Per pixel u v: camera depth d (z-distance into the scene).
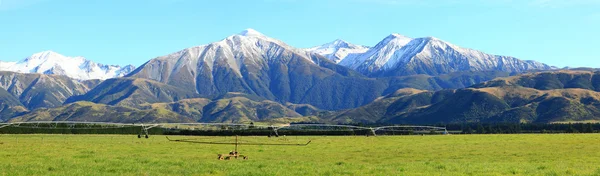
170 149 98.50
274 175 52.03
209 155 84.25
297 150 99.31
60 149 92.88
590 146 102.81
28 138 150.12
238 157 78.69
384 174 53.16
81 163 62.91
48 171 53.91
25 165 59.53
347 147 109.44
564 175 52.81
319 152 94.00
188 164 62.38
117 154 83.06
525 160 75.06
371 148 105.38
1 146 98.94
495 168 59.56
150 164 62.62
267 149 101.19
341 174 53.59
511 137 155.75
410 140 142.00
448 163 67.56
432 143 123.56
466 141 132.00
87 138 155.50
